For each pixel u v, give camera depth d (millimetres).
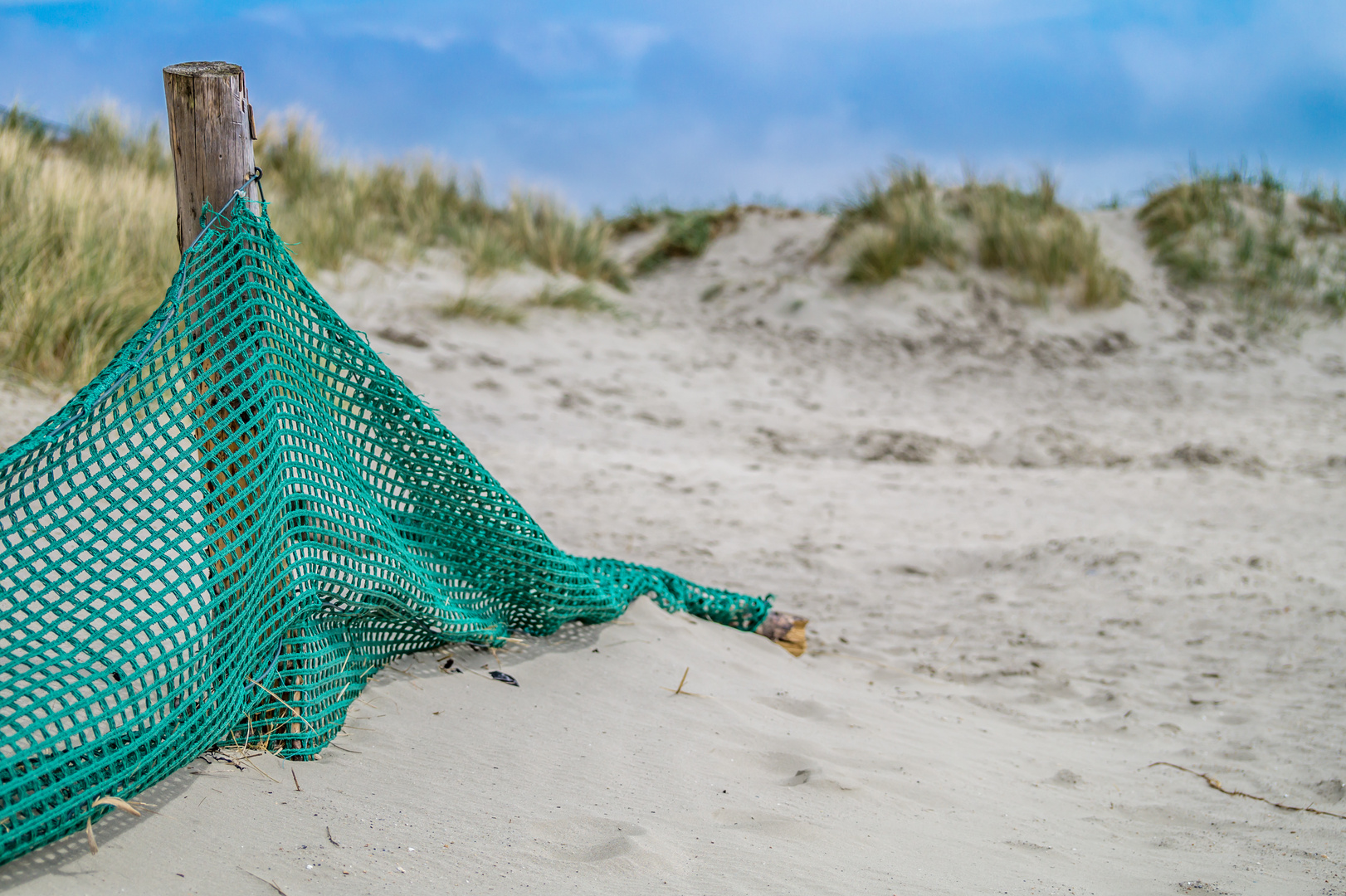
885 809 2568
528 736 2699
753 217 17609
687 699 3127
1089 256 13914
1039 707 3758
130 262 7664
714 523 6082
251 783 2201
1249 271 14453
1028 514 6754
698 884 2031
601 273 14562
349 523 2578
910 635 4496
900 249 14016
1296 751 3312
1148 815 2775
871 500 7086
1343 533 6184
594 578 3537
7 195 7328
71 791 1915
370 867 1965
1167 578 5258
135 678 2041
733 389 10930
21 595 2520
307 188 12492
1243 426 10477
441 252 12719
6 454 1903
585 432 8742
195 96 2389
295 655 2404
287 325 2523
